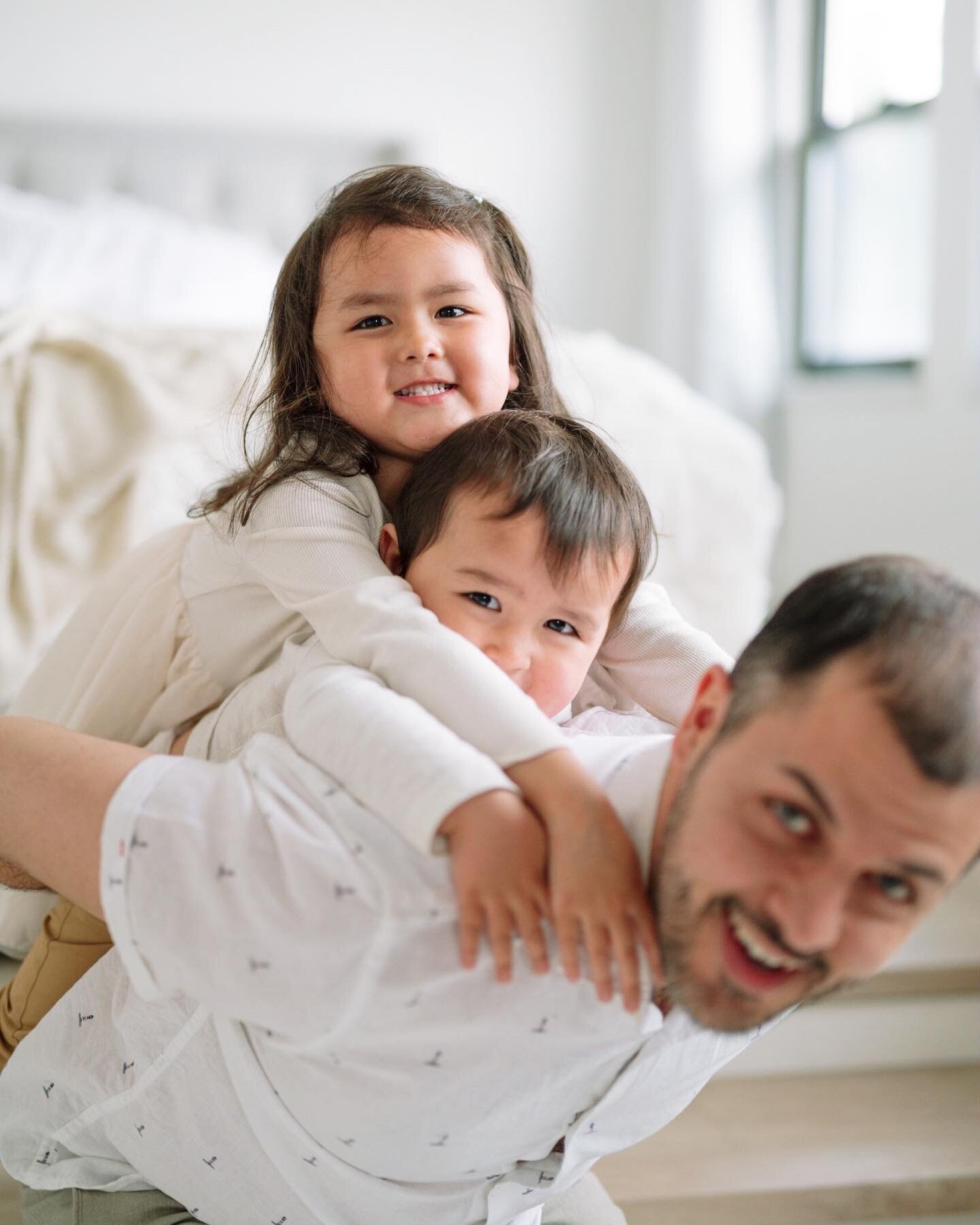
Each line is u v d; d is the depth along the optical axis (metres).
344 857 0.59
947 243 3.06
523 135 4.00
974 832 0.50
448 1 3.89
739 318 3.76
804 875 0.50
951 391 3.10
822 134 3.72
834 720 0.50
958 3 2.95
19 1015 0.89
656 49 4.05
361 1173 0.68
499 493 0.77
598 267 4.12
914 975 1.74
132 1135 0.73
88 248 3.07
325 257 0.91
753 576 2.25
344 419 0.90
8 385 1.90
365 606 0.74
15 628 1.75
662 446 2.22
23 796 0.65
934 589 0.52
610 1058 0.64
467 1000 0.59
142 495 1.86
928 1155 1.49
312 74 3.82
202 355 2.07
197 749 0.91
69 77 3.65
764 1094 1.64
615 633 0.89
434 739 0.61
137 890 0.60
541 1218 0.86
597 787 0.61
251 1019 0.62
